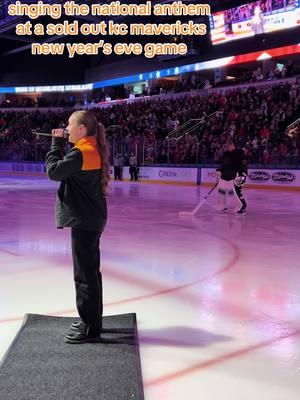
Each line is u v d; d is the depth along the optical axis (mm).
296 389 2553
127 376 2574
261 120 22781
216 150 22344
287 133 20453
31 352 2896
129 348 2996
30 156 30562
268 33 27000
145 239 7426
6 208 11711
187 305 4062
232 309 3973
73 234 3051
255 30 26578
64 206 2990
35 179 26391
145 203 13508
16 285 4613
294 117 22094
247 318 3744
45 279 4855
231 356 2982
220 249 6648
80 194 2975
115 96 36375
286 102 23359
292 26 24766
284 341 3260
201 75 33344
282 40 26391
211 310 3938
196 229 8586
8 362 2736
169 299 4230
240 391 2516
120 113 31469
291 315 3838
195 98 28328
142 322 3615
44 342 3076
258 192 18922
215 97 26875
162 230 8414
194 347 3127
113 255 6156
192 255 6199
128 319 3600
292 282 4875
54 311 3830
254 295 4391
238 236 7824
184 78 32344
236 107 25281
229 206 11547
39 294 4312
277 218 10359
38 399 2293
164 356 2973
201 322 3637
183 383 2598
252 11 26422
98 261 3166
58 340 3117
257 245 6992
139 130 28062
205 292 4469
